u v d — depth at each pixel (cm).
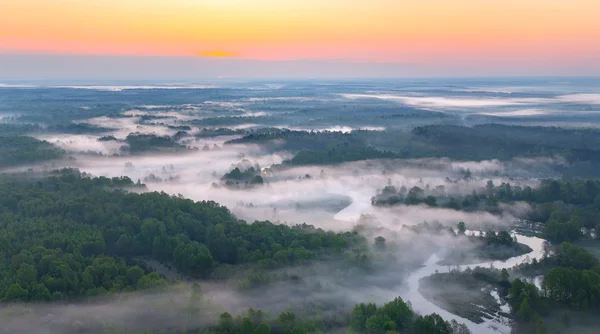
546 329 13200
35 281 13850
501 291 15825
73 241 16575
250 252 16725
